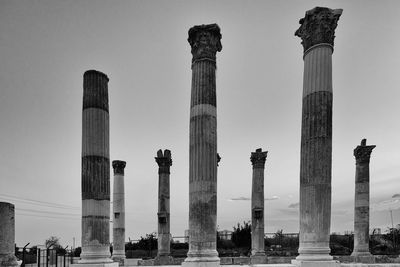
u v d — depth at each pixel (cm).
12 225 1452
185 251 4238
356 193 3173
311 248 1385
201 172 1541
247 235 4969
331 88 1495
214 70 1655
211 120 1595
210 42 1656
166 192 3262
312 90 1491
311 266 1342
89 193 1639
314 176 1433
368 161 3164
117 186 3384
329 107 1476
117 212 3347
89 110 1708
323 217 1400
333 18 1518
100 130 1709
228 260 3141
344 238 5162
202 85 1614
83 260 1579
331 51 1513
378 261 2988
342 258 3062
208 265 1434
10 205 1445
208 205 1519
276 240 5019
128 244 4831
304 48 1581
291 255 3788
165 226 3206
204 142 1563
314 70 1498
